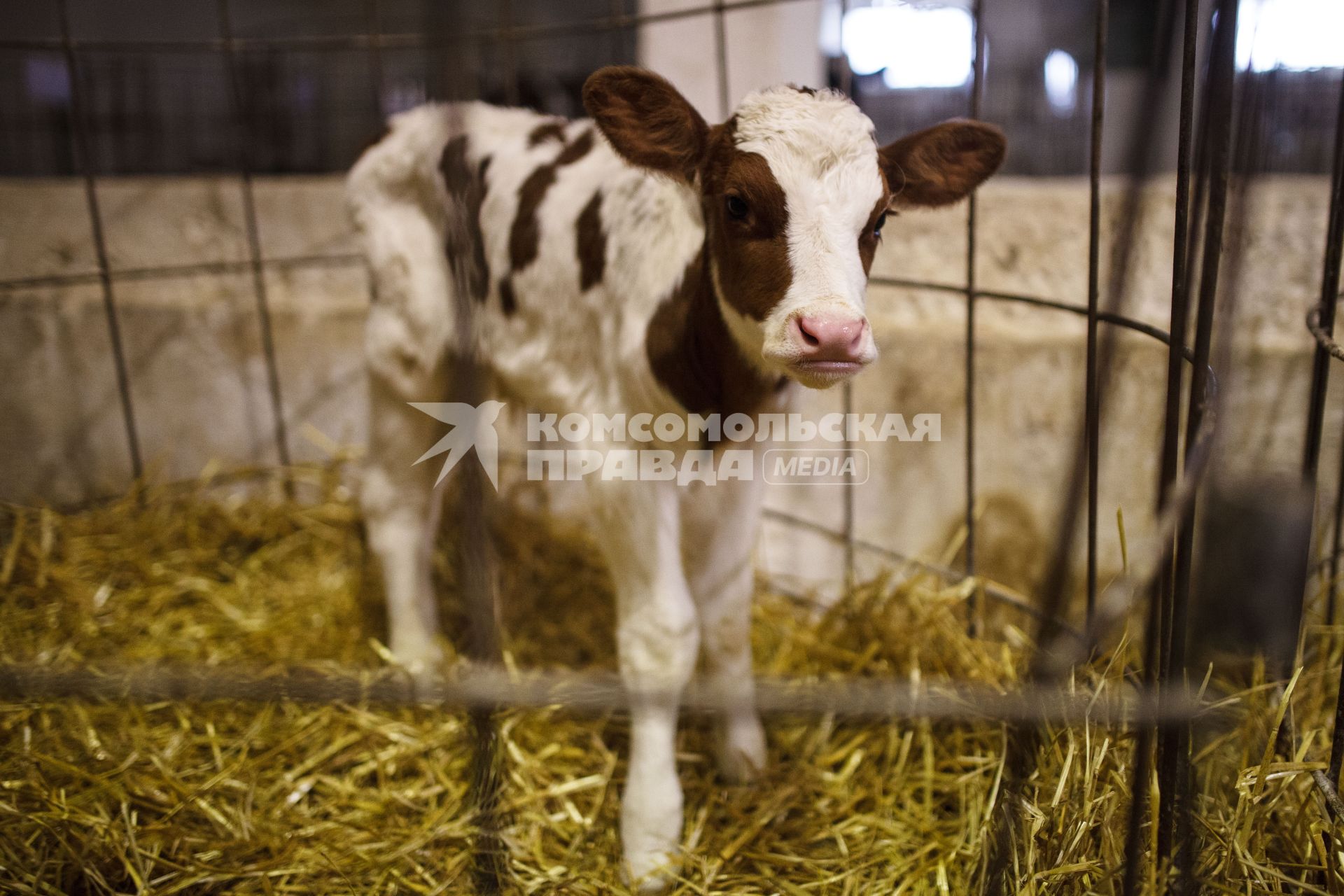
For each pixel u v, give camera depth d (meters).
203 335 3.37
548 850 2.04
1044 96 5.47
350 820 2.08
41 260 3.35
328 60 5.25
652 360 1.88
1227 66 1.31
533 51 5.17
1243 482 2.56
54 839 1.95
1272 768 1.68
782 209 1.62
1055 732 1.75
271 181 3.47
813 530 3.09
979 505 2.97
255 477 3.41
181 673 1.25
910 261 3.06
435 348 2.47
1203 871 1.64
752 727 2.22
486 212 2.34
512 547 3.10
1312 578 2.49
